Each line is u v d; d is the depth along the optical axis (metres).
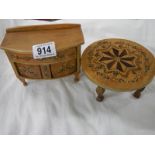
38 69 1.49
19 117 1.58
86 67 1.45
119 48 1.57
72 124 1.55
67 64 1.51
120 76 1.39
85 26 2.23
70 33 1.41
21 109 1.63
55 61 1.40
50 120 1.56
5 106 1.64
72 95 1.71
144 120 1.57
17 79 1.82
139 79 1.38
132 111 1.62
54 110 1.62
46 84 1.79
